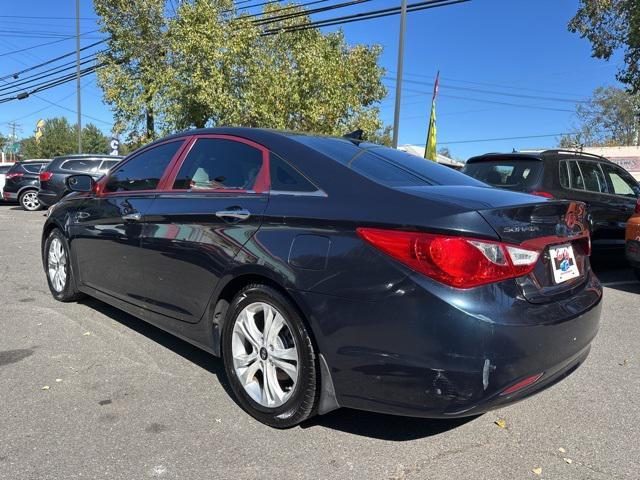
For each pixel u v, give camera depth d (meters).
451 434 2.95
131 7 18.67
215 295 3.23
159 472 2.53
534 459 2.72
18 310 5.07
